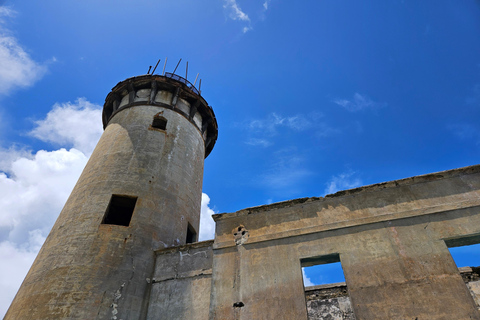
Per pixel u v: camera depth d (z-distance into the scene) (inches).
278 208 503.5
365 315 360.5
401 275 380.5
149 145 705.0
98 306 445.7
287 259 439.5
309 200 495.8
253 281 432.1
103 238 518.9
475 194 426.3
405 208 438.9
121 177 622.2
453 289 354.6
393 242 410.9
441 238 397.7
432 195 442.0
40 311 431.5
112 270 487.8
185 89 884.0
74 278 463.2
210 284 476.7
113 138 723.4
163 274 518.6
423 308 350.0
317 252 431.2
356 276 393.4
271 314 394.6
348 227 443.8
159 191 633.0
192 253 528.4
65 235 526.3
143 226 562.9
